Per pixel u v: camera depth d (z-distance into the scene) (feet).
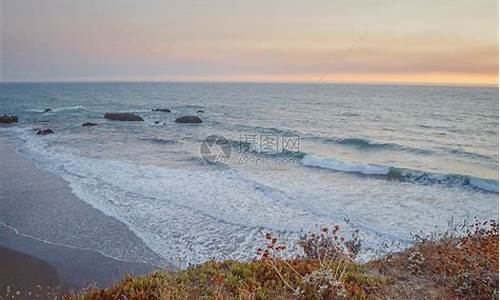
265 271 23.22
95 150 91.20
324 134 116.98
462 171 71.46
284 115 168.86
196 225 43.98
